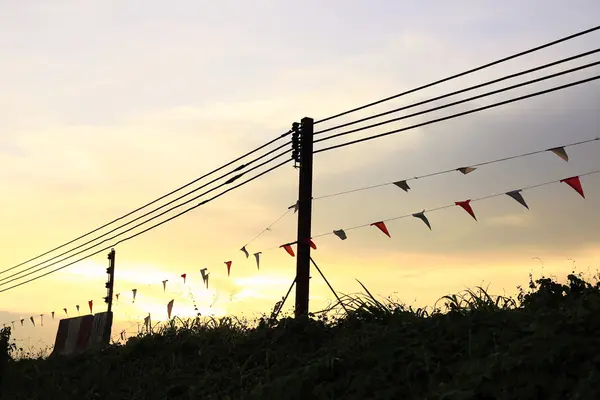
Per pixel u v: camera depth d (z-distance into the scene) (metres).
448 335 7.99
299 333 10.41
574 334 6.60
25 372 13.12
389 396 7.21
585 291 8.02
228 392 9.46
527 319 7.63
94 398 10.88
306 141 15.24
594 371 5.87
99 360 12.36
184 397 9.86
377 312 9.95
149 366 11.45
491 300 8.87
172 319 13.02
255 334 11.18
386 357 7.93
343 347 8.78
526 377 6.25
